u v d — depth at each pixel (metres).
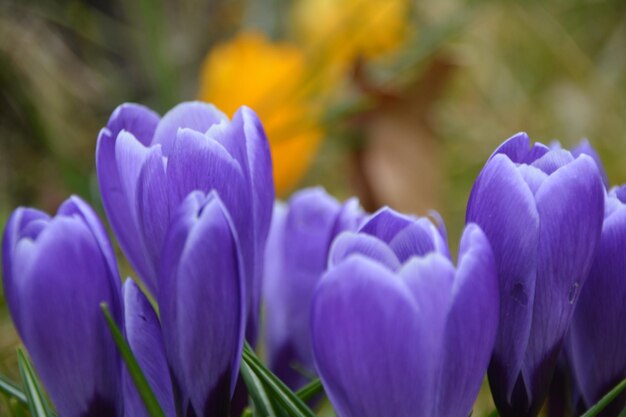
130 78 1.28
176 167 0.41
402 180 1.14
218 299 0.40
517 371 0.42
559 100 1.38
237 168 0.41
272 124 0.96
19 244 0.41
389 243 0.40
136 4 1.19
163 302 0.41
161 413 0.40
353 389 0.39
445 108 1.35
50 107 1.16
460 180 1.28
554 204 0.41
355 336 0.38
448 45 1.21
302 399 0.46
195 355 0.41
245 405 0.45
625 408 0.43
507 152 0.43
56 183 1.09
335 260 0.39
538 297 0.42
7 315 0.81
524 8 1.44
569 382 0.45
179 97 1.18
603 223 0.43
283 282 0.51
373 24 1.11
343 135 1.13
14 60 1.14
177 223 0.40
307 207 0.50
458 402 0.39
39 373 0.42
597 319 0.43
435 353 0.39
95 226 0.42
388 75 1.08
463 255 0.39
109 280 0.42
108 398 0.42
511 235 0.41
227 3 1.35
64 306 0.41
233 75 0.96
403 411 0.39
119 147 0.42
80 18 1.26
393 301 0.38
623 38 1.48
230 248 0.40
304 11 1.16
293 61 0.97
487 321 0.39
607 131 1.33
